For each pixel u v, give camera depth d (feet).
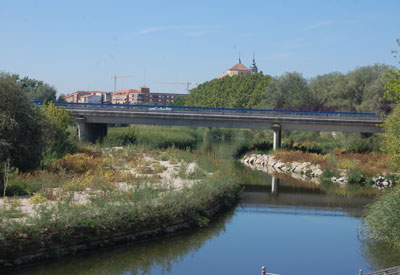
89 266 51.75
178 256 57.77
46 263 49.75
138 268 52.85
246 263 55.57
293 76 277.64
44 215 51.65
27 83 368.89
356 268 54.19
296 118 171.22
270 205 90.63
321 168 135.85
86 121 184.34
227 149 208.64
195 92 609.83
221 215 78.48
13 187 70.49
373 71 238.27
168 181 85.05
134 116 180.65
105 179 79.30
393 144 57.88
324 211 85.97
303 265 55.16
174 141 205.87
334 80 264.72
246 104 451.94
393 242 59.26
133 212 59.06
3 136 78.13
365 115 178.09
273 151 172.45
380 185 119.85
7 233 47.62
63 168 88.69
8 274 46.57
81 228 53.62
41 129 85.25
